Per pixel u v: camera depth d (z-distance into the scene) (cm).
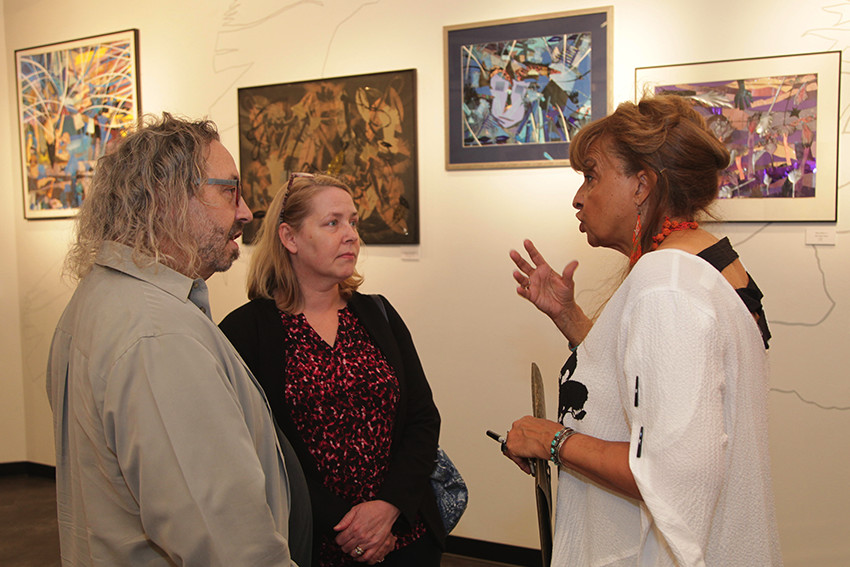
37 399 406
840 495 244
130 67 357
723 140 251
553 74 272
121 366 90
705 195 104
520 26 276
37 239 396
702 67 252
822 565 247
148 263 99
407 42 298
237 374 106
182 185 103
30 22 386
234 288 340
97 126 370
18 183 398
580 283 277
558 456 105
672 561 89
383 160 303
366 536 140
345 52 311
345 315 163
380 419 153
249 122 328
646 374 87
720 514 92
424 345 305
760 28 244
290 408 145
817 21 238
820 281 244
